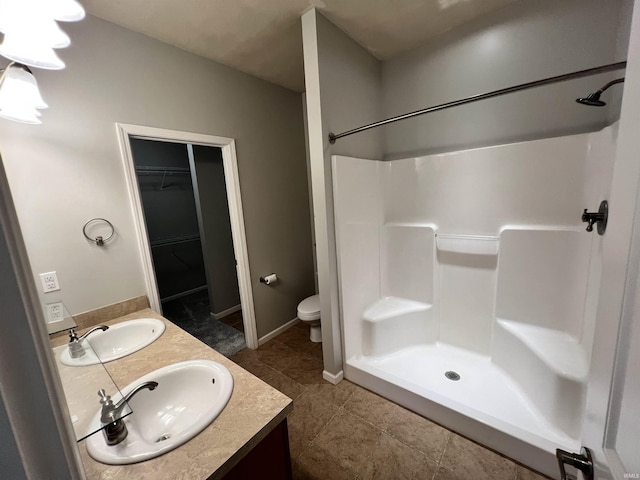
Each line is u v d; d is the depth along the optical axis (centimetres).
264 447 88
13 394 29
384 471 138
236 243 244
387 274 245
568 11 156
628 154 48
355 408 180
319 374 219
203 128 208
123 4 147
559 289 166
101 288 163
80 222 154
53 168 144
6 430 28
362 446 152
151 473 69
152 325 156
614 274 50
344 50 189
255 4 156
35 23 81
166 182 389
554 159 164
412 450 148
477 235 198
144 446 77
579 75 115
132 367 115
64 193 148
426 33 195
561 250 163
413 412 174
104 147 160
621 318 46
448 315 219
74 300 154
